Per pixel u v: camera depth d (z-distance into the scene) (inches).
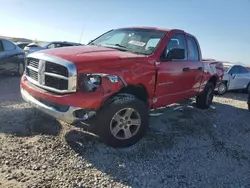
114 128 160.6
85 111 148.3
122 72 159.0
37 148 154.1
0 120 190.9
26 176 125.9
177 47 213.6
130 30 217.5
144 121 172.2
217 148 188.1
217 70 295.9
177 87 215.0
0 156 140.9
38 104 158.6
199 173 150.3
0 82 350.0
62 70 148.1
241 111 319.3
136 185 131.2
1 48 367.9
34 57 166.2
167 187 132.7
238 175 154.0
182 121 237.6
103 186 126.6
